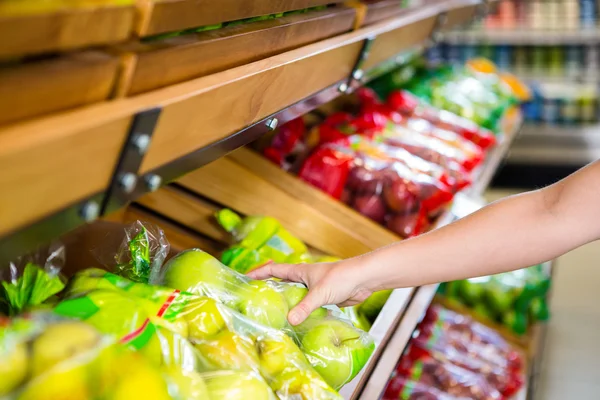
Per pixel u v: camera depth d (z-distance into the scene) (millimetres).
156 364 998
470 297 2783
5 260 726
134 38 864
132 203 1898
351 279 1297
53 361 817
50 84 716
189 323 1123
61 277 1333
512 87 4758
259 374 1099
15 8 653
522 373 2469
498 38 5879
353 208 2184
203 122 979
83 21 739
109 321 996
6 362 796
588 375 3121
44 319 883
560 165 6027
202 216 1895
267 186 1974
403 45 2271
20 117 708
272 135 2297
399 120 3125
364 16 1747
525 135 6043
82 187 783
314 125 2721
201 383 998
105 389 837
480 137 3330
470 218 1314
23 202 701
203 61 993
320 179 2188
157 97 866
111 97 834
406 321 1718
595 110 5973
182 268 1288
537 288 2734
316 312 1341
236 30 1081
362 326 1645
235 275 1316
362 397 1372
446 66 4539
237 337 1129
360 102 3094
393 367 1516
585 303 3869
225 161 1934
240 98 1058
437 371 2248
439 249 1300
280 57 1216
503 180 6125
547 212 1277
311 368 1181
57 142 696
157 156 909
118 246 1365
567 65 6105
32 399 793
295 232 1993
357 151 2377
